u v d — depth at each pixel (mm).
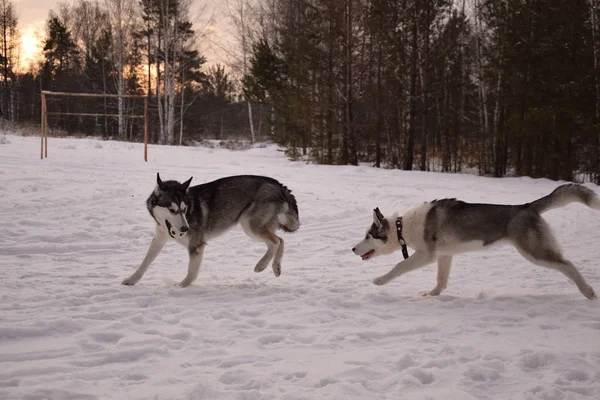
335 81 26594
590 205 5852
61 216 9805
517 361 3924
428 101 29047
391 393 3420
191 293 5949
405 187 16062
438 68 27922
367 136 28719
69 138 29969
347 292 6176
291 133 28484
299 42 27094
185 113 44844
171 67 38188
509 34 24062
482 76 27172
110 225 9594
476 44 30828
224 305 5465
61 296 5523
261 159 24125
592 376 3645
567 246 9383
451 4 26062
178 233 5980
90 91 48281
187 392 3338
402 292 6367
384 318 5164
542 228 5914
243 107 56500
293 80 30281
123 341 4195
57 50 51219
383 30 25734
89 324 4637
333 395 3354
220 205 6613
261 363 3869
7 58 51969
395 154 29078
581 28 24141
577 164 26047
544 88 23234
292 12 30109
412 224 6273
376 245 6582
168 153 23047
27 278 6289
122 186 12648
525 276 7188
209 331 4586
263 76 31703
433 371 3738
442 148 33406
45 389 3281
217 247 8859
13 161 15609
